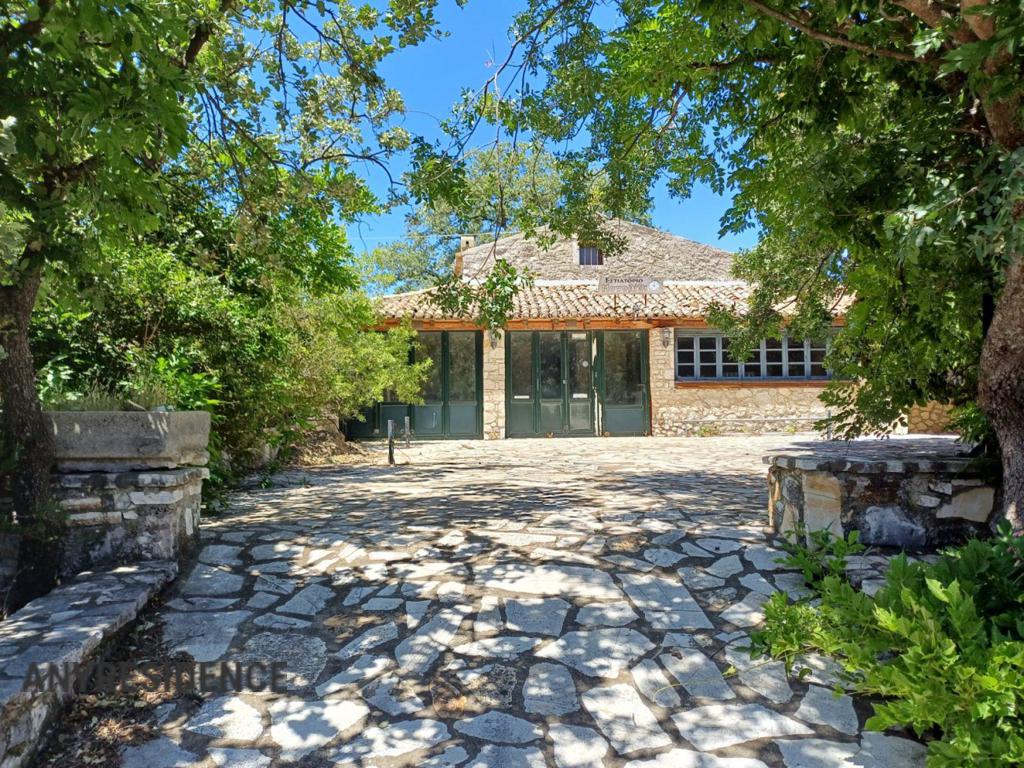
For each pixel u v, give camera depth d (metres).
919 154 3.36
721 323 7.86
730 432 14.94
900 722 2.23
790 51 4.02
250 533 4.88
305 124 5.39
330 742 2.56
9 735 2.29
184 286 5.89
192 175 5.54
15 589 3.66
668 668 3.06
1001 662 2.08
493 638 3.32
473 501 6.20
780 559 3.81
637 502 5.96
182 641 3.29
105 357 5.30
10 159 3.27
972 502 4.15
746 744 2.53
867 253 3.89
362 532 4.93
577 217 5.75
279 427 8.37
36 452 3.68
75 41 2.84
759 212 5.63
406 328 13.23
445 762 2.44
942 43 2.87
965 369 4.18
